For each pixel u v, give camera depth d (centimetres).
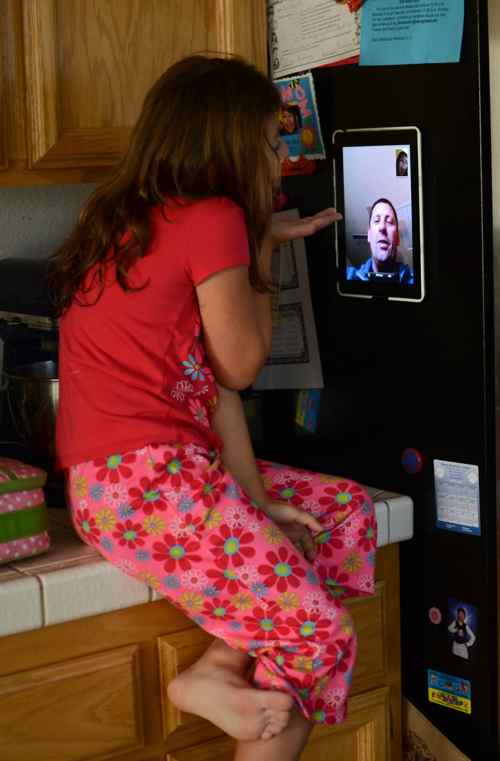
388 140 198
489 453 194
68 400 173
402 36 194
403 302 202
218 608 170
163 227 168
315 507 191
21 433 206
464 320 193
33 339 217
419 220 196
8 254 241
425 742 213
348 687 176
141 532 167
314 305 220
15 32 197
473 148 186
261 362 176
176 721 185
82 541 185
